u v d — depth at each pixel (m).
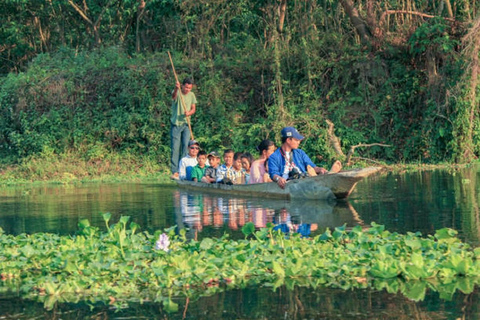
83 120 34.06
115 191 22.25
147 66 34.31
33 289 8.65
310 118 31.16
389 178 23.48
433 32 30.30
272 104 33.59
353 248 9.83
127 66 34.88
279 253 9.82
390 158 31.03
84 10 45.03
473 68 29.38
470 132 29.67
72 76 35.06
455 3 31.61
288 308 7.39
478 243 10.41
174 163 26.59
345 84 32.28
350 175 16.95
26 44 45.38
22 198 20.48
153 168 31.64
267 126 31.66
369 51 32.75
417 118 31.61
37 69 36.50
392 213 14.22
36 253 10.04
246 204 17.22
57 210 16.95
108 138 33.41
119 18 43.94
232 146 31.81
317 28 36.31
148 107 33.44
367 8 32.97
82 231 11.43
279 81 32.53
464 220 12.77
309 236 11.68
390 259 9.08
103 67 35.19
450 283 8.24
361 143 31.11
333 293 7.94
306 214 14.72
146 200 18.95
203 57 36.53
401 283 8.31
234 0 36.44
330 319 6.97
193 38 39.50
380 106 31.77
